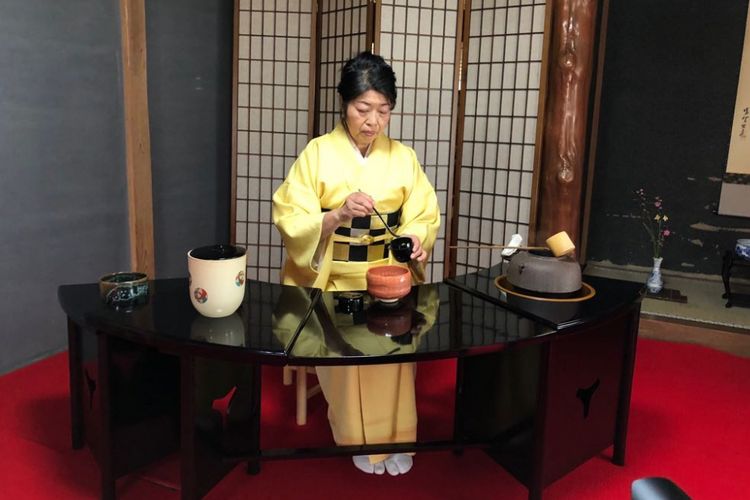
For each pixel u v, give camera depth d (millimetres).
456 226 4199
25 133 2975
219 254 1730
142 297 1799
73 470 2178
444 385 3031
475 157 4039
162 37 3854
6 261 2961
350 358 1466
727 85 4562
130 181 3600
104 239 3504
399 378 2146
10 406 2658
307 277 2234
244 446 2078
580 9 3611
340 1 3916
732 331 3586
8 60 2850
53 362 3152
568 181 3783
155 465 2229
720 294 4363
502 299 1922
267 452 1976
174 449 2061
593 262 5188
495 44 3844
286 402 2789
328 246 2189
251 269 4383
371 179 2252
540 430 1857
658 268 4305
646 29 4723
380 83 2043
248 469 2189
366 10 3740
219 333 1568
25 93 2947
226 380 1894
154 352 1936
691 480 2219
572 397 1960
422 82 3852
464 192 4129
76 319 1716
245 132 4219
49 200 3139
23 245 3033
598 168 5051
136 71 3518
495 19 3818
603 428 2184
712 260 4809
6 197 2924
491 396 2096
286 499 2061
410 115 3869
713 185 4723
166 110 3967
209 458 1842
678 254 4914
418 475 2225
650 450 2430
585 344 1971
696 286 4586
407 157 2357
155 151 3920
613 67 4867
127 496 2051
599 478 2223
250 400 2064
